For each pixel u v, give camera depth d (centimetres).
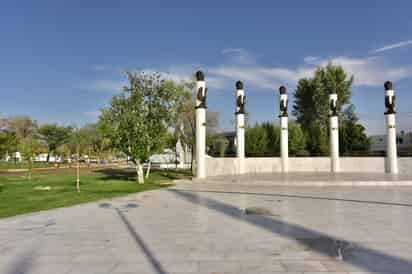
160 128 2380
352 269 557
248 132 4466
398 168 3092
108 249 696
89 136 5612
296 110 5684
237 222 972
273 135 4491
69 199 1529
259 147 4322
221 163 2900
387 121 3088
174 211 1183
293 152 4481
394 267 566
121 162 9000
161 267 577
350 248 684
